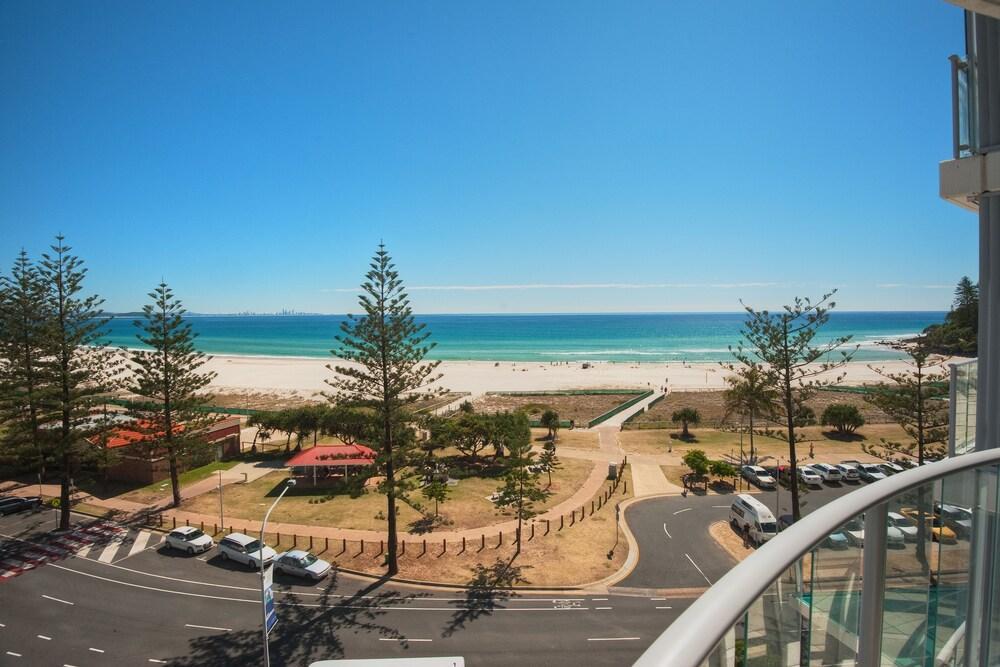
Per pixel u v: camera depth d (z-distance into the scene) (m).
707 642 2.31
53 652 15.30
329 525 24.44
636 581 19.48
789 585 2.96
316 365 97.38
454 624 16.70
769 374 23.20
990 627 4.20
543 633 16.20
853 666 3.35
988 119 6.67
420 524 24.55
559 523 24.73
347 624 16.73
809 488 29.30
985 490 4.31
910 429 24.03
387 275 21.17
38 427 27.48
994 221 6.96
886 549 3.51
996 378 7.11
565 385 71.94
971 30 6.92
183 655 15.20
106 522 24.94
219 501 27.61
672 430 44.00
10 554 21.56
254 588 18.94
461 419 36.00
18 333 26.12
